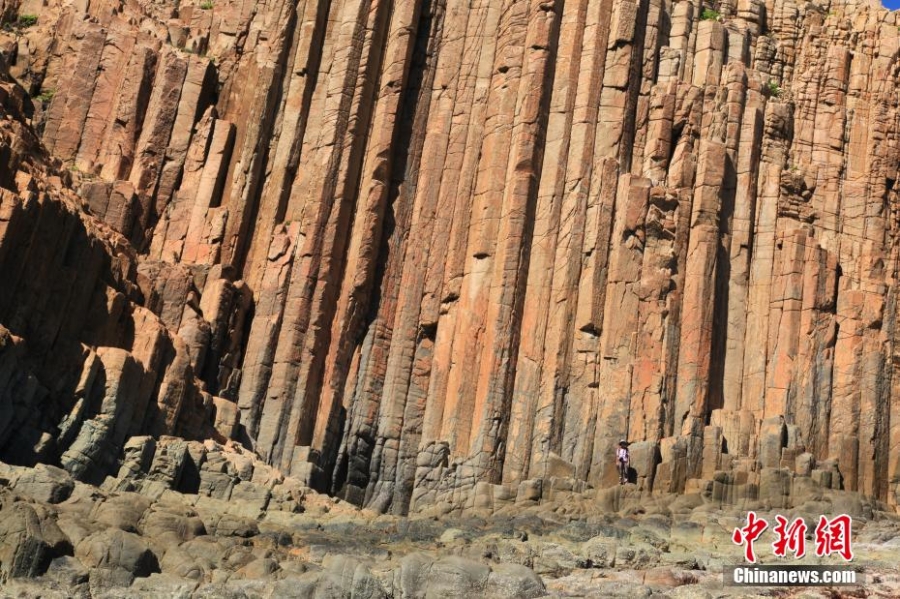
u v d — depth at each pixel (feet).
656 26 153.69
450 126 152.35
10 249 116.98
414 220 149.38
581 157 145.89
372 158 149.59
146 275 138.82
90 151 151.23
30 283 118.83
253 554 100.53
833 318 144.05
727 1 161.07
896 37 158.92
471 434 139.03
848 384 141.90
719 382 141.90
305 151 151.84
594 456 135.85
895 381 143.43
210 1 165.68
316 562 102.68
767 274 145.69
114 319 126.72
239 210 148.46
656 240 143.13
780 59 158.81
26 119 141.49
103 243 130.93
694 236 144.25
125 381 120.98
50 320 119.96
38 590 88.22
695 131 148.97
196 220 148.36
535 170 146.10
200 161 150.82
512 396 139.23
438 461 138.10
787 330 142.92
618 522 122.42
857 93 156.56
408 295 146.41
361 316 145.69
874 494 138.21
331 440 140.56
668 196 144.05
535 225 144.97
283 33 155.63
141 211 147.64
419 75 154.92
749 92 152.66
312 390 141.28
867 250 149.07
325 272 144.77
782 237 147.02
